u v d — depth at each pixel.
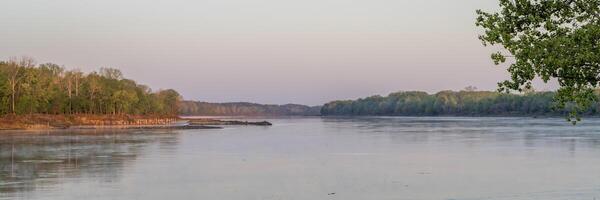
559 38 18.02
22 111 138.75
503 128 125.75
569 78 18.92
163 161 52.22
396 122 199.12
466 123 171.00
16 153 59.72
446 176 40.97
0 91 132.12
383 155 58.47
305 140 87.62
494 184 36.88
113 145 73.00
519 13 19.59
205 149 67.44
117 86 194.50
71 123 150.12
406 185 36.75
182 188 35.91
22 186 36.19
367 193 33.69
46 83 156.12
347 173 43.16
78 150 64.25
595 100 18.95
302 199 31.91
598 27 17.62
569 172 42.50
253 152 63.12
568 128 121.38
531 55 18.36
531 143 73.94
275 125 179.00
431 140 83.62
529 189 34.59
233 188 35.97
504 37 18.64
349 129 134.88
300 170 45.34
